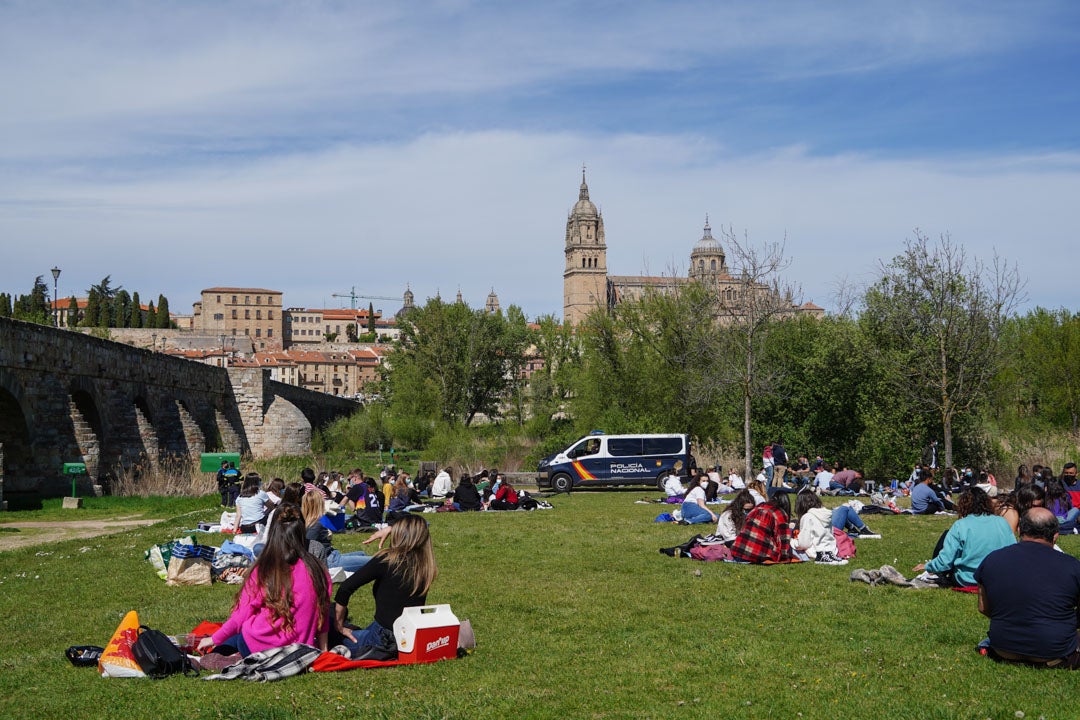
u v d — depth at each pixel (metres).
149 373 46.09
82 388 37.44
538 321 90.81
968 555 12.50
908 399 42.16
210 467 40.78
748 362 42.81
